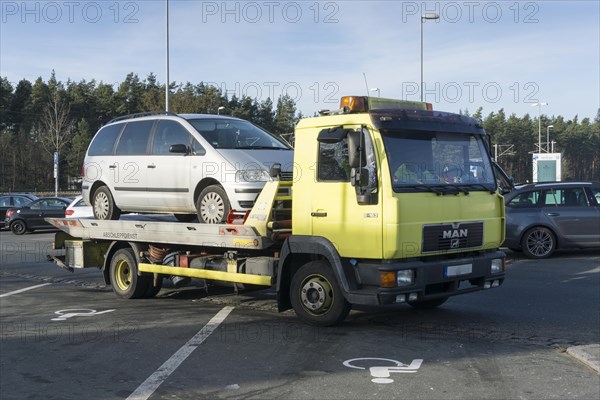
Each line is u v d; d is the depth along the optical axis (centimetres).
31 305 950
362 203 686
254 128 952
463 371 575
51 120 5106
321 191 726
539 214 1353
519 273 1167
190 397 513
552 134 7288
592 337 701
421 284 689
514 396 507
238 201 816
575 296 946
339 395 511
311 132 740
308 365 598
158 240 916
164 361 620
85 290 1109
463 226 730
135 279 977
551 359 614
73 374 583
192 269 880
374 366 592
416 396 507
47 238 2272
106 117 6247
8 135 5762
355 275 711
